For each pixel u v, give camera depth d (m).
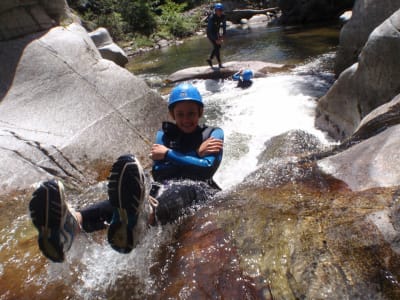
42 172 3.40
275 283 1.42
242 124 5.68
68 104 4.37
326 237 1.51
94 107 4.45
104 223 1.95
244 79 8.15
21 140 3.64
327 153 2.44
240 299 1.41
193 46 15.42
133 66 12.38
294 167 2.32
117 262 1.91
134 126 4.54
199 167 2.36
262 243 1.63
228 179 3.87
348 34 6.99
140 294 1.65
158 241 1.94
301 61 9.88
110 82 4.83
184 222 2.03
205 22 20.88
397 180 1.73
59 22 5.77
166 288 1.61
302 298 1.31
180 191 2.12
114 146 4.15
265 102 6.68
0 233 2.52
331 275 1.35
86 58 5.01
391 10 5.96
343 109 4.80
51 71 4.67
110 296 1.71
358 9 6.78
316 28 16.11
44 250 1.65
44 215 1.60
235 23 21.19
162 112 4.97
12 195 3.05
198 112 2.49
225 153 4.57
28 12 5.32
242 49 12.88
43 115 4.15
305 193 1.93
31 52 4.82
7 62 4.68
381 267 1.30
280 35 15.07
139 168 1.70
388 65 3.97
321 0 17.98
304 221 1.67
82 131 4.09
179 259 1.75
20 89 4.42
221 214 1.96
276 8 21.27
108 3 18.31
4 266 2.12
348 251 1.41
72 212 1.84
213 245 1.74
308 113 5.88
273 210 1.83
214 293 1.48
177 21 19.19
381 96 4.11
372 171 1.88
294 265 1.45
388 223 1.45
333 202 1.74
